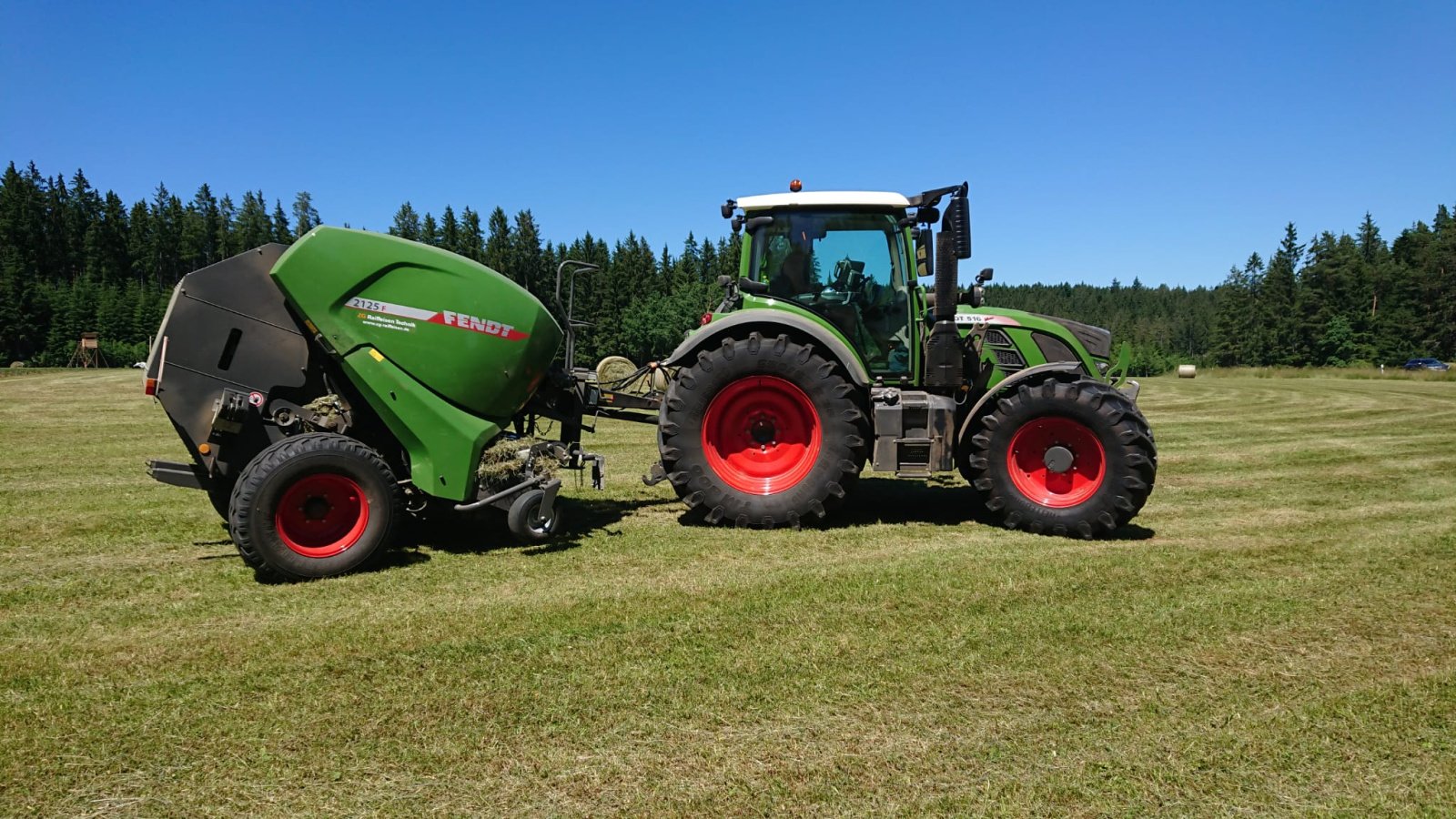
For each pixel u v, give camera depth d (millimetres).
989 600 3662
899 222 5500
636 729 2471
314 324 4195
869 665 2938
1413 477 7387
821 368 5117
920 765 2279
